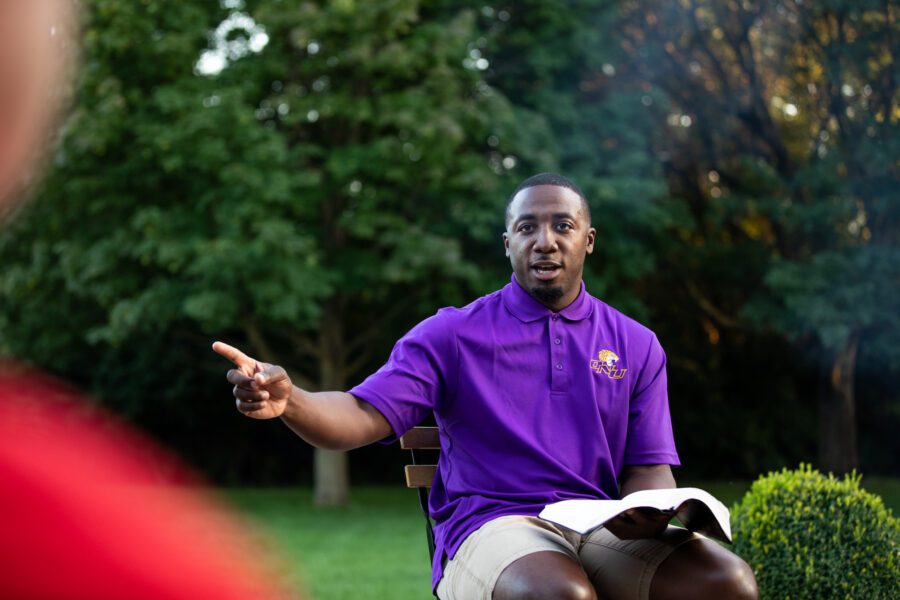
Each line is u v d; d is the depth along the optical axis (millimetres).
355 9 12070
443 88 12289
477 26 13969
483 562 2756
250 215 11945
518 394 3152
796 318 14414
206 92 12312
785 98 15969
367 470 19281
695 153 16250
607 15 14039
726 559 2797
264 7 12234
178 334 15852
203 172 12469
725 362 19203
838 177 14258
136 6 12438
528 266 3221
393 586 7383
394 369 3090
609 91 14562
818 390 19344
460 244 13242
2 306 13898
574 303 3266
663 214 13555
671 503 2645
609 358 3215
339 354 14156
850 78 14453
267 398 2508
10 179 284
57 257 13320
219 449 19000
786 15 14859
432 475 3404
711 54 15586
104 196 12789
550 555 2674
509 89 14156
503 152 13414
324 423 2824
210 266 11703
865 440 19031
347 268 13117
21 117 283
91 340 12617
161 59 12633
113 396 18141
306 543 9961
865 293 13672
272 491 17172
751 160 14891
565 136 13812
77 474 275
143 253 12164
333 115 12898
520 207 3271
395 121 12016
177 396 18172
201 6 12930
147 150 12156
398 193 13039
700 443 18906
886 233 14734
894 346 15234
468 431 3164
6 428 281
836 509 4324
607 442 3201
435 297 13664
